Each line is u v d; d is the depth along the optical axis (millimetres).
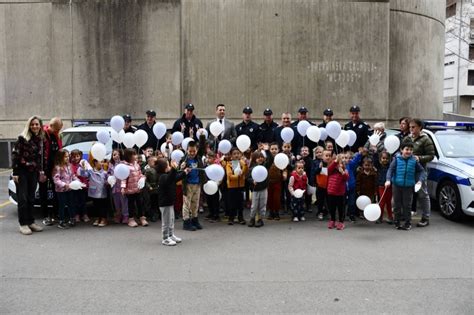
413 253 6082
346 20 15180
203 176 7488
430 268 5438
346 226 7730
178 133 8422
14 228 7465
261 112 15172
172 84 15312
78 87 15531
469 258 5859
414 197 8500
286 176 8289
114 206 8148
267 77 15133
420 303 4352
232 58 15133
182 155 7520
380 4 15289
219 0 15094
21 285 4828
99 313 4109
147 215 8133
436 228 7559
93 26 15391
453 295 4562
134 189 7551
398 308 4230
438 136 8984
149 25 15266
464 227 7625
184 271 5301
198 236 7020
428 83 17359
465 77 41125
